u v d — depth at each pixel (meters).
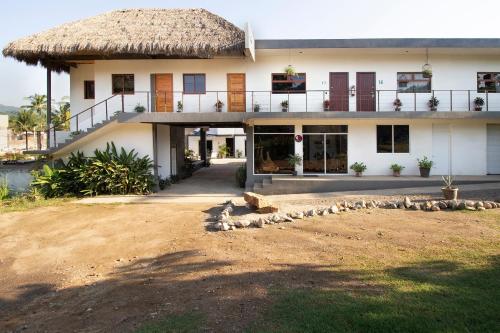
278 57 17.72
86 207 13.30
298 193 15.65
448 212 10.35
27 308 5.77
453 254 6.75
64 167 16.52
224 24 17.95
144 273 6.83
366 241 7.87
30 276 7.11
